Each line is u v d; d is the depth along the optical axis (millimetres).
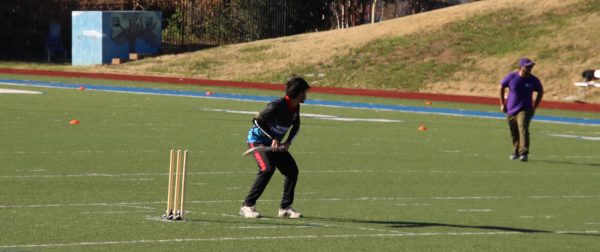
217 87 107062
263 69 121562
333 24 161375
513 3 131250
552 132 66125
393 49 121875
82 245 24906
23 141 49000
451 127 66562
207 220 29219
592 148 55938
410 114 77312
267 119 29047
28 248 24328
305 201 33906
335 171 42250
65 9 150000
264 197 34531
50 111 66750
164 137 53438
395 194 36281
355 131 60750
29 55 143000
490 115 79375
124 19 133875
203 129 58562
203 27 147125
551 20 123625
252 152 29625
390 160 46844
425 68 116000
